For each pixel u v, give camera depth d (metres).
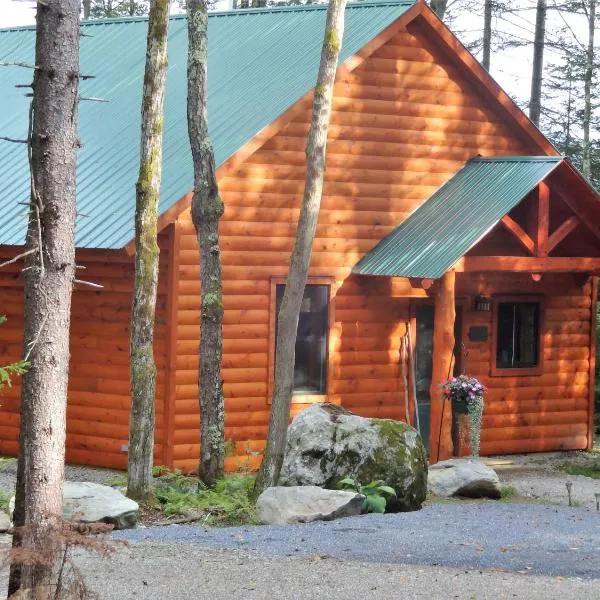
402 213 20.12
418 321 20.56
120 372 18.41
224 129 19.00
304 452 14.84
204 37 15.83
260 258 18.75
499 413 21.08
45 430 9.09
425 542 11.59
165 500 14.73
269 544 11.48
